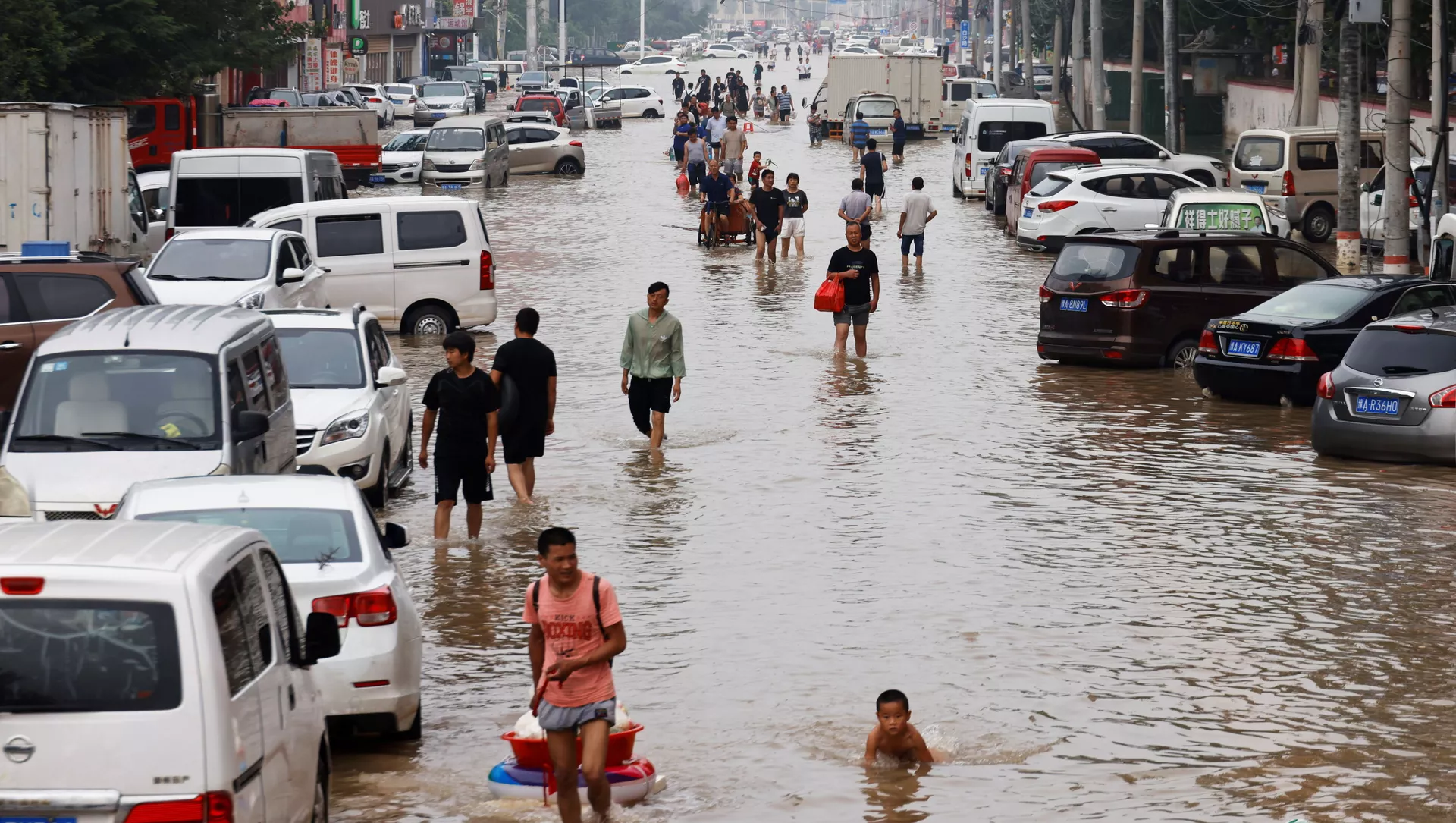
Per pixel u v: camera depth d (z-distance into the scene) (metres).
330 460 34.19
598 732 18.22
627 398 46.25
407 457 38.84
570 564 17.94
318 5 188.38
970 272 76.56
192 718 13.67
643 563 30.36
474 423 32.06
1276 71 162.38
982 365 53.09
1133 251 52.03
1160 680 23.77
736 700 23.06
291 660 16.53
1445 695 23.12
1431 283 47.72
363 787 19.97
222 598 14.48
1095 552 30.94
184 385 28.70
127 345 29.20
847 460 39.25
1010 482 36.97
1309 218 86.62
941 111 173.00
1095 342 52.16
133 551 14.49
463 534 32.78
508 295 68.19
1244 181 87.62
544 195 113.44
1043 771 20.31
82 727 13.55
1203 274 52.47
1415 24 100.19
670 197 112.00
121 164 59.56
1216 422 44.28
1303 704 22.77
